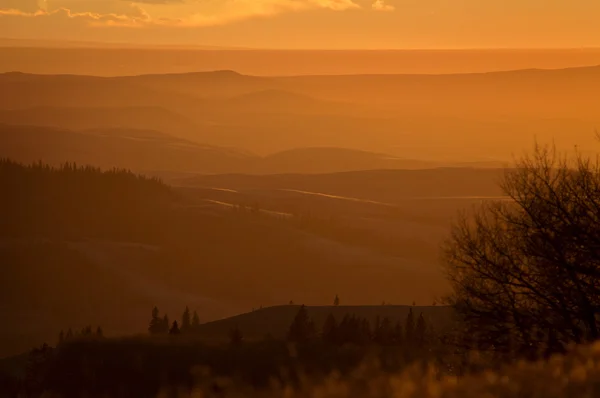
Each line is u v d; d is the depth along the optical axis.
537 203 68.44
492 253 69.62
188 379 128.25
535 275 66.75
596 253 63.47
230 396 34.28
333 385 33.59
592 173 69.38
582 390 30.09
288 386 34.66
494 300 67.81
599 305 63.97
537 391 30.36
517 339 63.91
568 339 63.22
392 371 39.19
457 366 48.66
